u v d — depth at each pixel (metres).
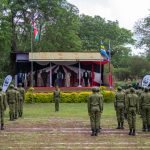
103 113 29.64
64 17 60.88
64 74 45.41
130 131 19.41
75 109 32.94
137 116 27.14
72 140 17.80
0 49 51.03
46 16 60.47
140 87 26.84
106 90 42.38
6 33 49.97
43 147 16.16
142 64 84.38
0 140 17.81
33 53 44.84
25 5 59.31
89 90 43.28
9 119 25.67
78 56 44.59
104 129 21.25
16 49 59.66
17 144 16.83
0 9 50.16
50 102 40.00
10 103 25.16
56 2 59.88
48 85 45.56
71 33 61.59
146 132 20.31
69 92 41.88
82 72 45.78
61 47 60.66
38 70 45.59
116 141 17.59
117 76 84.69
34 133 19.80
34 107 35.12
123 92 21.59
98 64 45.97
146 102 20.48
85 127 21.89
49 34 59.72
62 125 22.69
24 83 45.50
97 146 16.41
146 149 15.83
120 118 21.36
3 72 53.62
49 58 43.88
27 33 58.94
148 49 64.44
